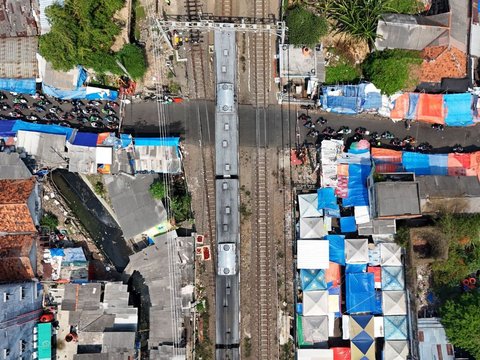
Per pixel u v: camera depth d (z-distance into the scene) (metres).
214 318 35.69
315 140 37.41
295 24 35.56
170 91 37.31
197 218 36.47
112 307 34.16
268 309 35.94
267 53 37.41
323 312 34.28
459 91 36.75
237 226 35.38
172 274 35.00
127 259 36.97
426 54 36.56
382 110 36.62
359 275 35.09
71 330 35.28
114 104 37.22
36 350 34.03
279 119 37.41
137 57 34.97
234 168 35.91
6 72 35.56
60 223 36.53
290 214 36.78
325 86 36.72
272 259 36.34
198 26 35.69
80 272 35.00
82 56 33.94
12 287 31.14
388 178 33.53
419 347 33.47
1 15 35.22
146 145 35.69
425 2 37.62
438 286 35.59
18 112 37.00
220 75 36.06
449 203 34.78
